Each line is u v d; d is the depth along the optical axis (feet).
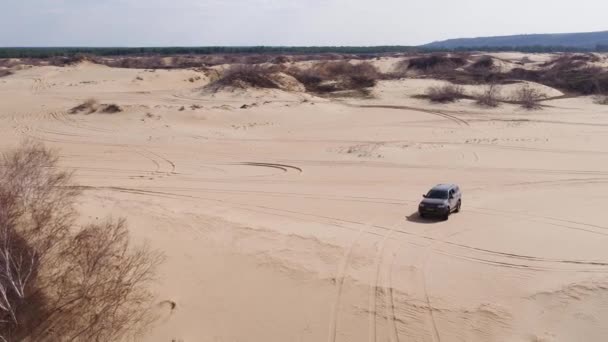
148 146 123.34
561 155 108.68
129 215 64.08
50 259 43.06
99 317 37.47
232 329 37.81
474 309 39.50
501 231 60.08
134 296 41.14
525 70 264.93
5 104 184.55
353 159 108.47
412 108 184.55
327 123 158.40
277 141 131.44
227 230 58.75
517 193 79.46
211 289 43.60
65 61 359.05
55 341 34.99
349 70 263.70
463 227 61.82
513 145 119.85
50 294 38.68
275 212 69.41
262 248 52.47
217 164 105.60
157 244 53.06
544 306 39.81
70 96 208.74
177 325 38.22
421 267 48.14
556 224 62.75
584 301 39.81
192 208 70.44
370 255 51.13
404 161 105.09
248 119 159.94
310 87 230.48
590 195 77.56
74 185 82.17
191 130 142.41
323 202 75.05
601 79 224.74
